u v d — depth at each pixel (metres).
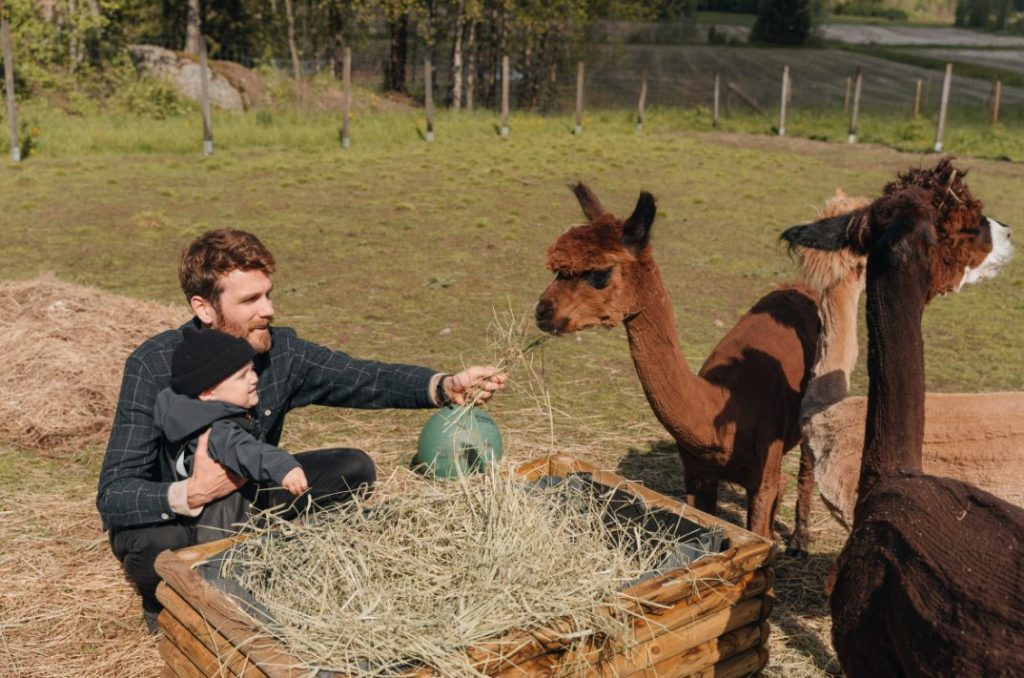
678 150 20.70
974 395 3.78
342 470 3.99
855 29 97.62
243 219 13.09
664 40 67.75
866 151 21.47
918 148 21.48
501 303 9.30
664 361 4.05
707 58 53.00
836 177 17.58
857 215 2.74
